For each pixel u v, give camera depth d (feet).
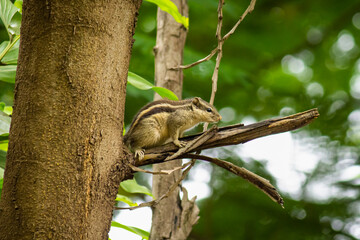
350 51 78.28
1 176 24.91
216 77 27.53
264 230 62.59
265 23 71.15
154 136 34.88
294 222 61.93
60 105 19.60
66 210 18.84
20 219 18.56
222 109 71.72
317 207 61.52
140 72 61.82
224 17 67.92
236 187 64.08
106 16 20.77
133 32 22.33
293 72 78.89
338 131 67.31
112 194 20.56
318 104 72.18
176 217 34.86
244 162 63.00
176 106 37.60
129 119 59.16
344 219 60.85
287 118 24.16
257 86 72.54
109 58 20.81
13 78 26.45
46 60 19.85
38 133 19.26
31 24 20.24
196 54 61.77
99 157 20.03
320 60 77.77
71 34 20.07
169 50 39.37
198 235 63.82
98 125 20.15
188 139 26.35
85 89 19.98
